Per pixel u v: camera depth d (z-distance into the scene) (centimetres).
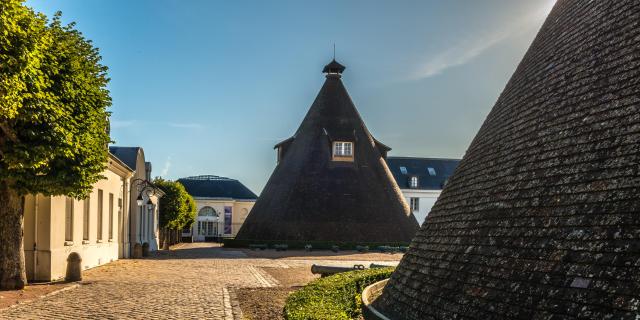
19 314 1224
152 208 4556
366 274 1712
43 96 1468
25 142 1538
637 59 707
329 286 1387
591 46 832
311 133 5278
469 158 1122
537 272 669
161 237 5222
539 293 645
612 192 627
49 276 1903
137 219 3666
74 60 1691
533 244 707
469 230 906
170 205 5216
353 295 1496
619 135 666
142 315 1234
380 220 4903
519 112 955
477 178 992
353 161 5153
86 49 1822
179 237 7569
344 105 5453
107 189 2820
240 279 2059
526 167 824
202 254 3841
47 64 1563
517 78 1077
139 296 1541
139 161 3800
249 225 5050
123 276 2106
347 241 4741
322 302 1116
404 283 1058
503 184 868
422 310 895
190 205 6334
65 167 1680
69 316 1209
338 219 4834
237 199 8731
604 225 612
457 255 897
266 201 5056
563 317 591
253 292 1658
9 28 1255
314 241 4703
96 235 2598
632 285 538
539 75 955
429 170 7981
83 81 1719
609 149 670
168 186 5309
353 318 1283
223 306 1374
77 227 2262
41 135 1536
